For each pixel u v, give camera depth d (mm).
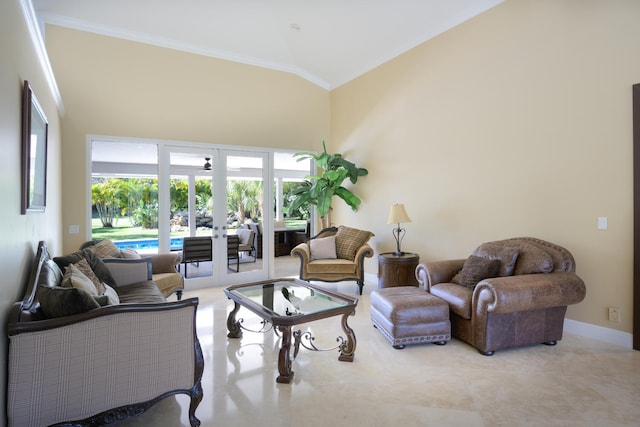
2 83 1634
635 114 2957
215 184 5586
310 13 4562
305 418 2096
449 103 4496
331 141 6727
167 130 5203
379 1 4242
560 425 2010
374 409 2184
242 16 4645
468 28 4254
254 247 5984
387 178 5477
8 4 1743
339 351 3043
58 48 4531
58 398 1734
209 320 3912
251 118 5887
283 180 6352
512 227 3832
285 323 2496
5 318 1656
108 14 4512
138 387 1915
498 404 2223
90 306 1843
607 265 3145
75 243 4637
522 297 2799
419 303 3133
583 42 3268
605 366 2719
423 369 2707
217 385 2494
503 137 3902
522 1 3715
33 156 2330
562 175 3424
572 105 3348
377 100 5648
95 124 4742
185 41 5230
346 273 5012
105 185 4848
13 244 1838
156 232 5160
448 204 4523
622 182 3043
